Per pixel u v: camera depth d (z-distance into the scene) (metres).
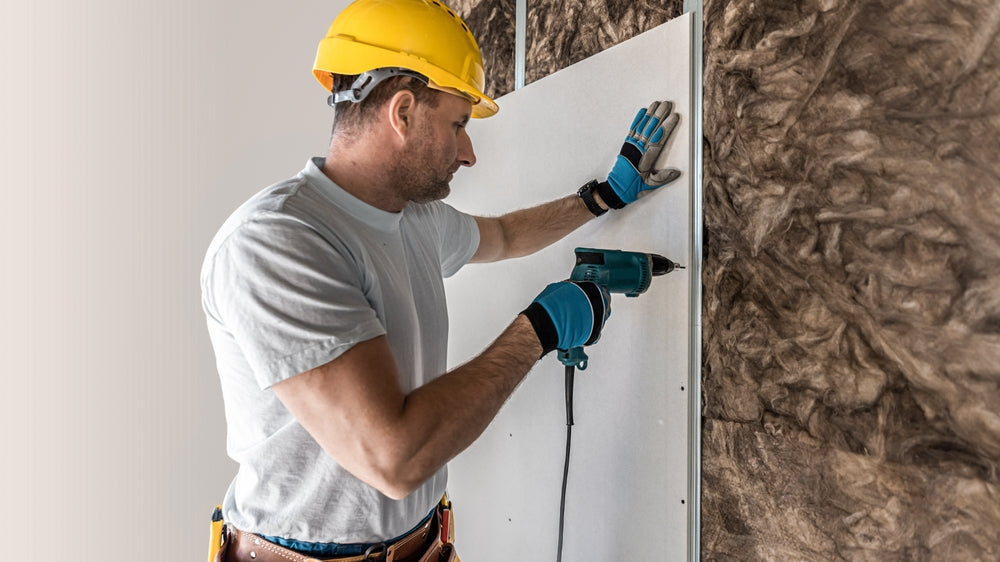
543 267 1.69
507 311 1.82
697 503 1.27
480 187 1.96
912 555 0.93
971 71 0.85
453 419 0.96
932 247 0.90
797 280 1.08
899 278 0.94
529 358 1.08
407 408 0.94
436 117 1.12
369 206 1.16
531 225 1.50
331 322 0.94
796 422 1.08
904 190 0.93
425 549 1.26
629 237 1.42
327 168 1.18
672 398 1.31
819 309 1.05
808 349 1.07
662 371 1.33
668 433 1.32
